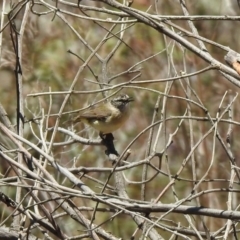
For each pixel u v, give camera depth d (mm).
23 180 9039
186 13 10117
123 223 15227
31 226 9688
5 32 14016
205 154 14797
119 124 13102
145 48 18156
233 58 8305
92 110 13109
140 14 8734
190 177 15055
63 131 10938
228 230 8992
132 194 16547
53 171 12992
